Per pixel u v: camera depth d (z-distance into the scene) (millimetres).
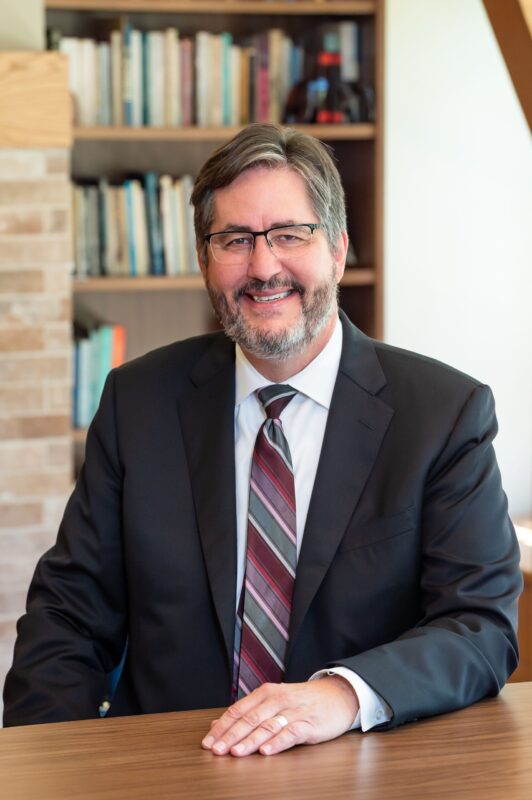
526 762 1288
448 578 1722
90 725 1415
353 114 4051
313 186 1810
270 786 1216
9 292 3523
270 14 4148
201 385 1971
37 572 1981
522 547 3455
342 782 1229
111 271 4000
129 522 1882
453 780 1234
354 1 3945
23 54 3443
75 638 1897
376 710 1428
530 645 3121
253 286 1807
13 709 1825
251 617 1772
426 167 3992
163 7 3893
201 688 1804
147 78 3975
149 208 4000
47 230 3520
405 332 4043
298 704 1389
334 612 1757
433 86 3963
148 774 1252
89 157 4180
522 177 4062
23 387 3557
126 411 1970
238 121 4047
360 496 1810
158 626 1838
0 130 3453
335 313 1926
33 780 1234
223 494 1852
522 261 4105
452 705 1483
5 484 3566
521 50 1592
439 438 1801
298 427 1898
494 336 4113
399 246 4004
